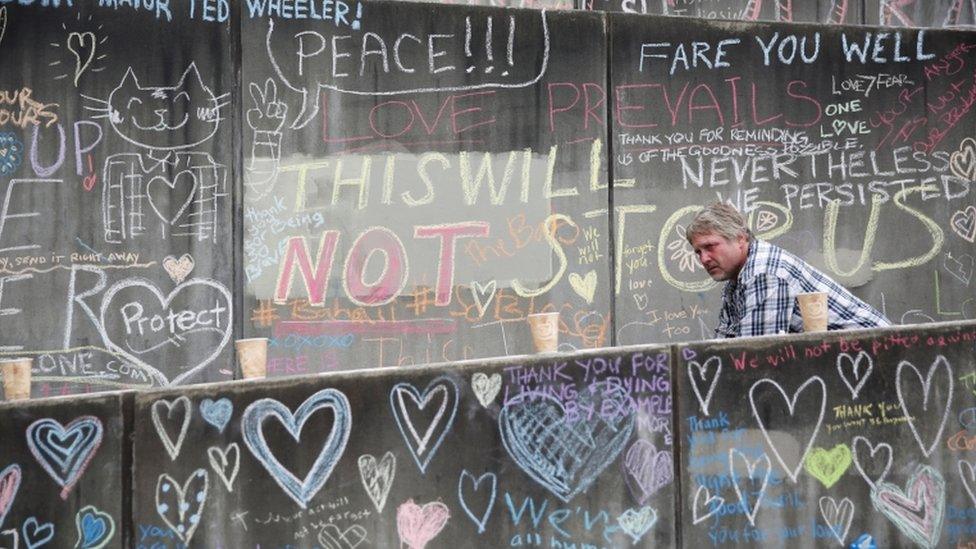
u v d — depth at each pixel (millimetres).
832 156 10445
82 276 8750
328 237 9305
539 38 9773
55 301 8695
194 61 9016
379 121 9430
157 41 8945
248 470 6176
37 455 5898
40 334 8656
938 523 7031
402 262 9461
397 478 6367
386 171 9438
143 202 8898
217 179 9055
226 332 9055
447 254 9562
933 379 7031
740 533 6773
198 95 9023
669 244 10070
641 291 10008
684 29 10117
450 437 6453
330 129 9328
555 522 6586
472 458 6480
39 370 8648
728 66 10219
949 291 10656
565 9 9883
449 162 9578
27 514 5879
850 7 10852
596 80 9906
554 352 6711
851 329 7098
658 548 6711
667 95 10094
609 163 9953
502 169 9695
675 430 6738
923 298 10602
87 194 8789
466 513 6465
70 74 8773
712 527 6750
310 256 9266
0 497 5836
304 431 6246
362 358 9359
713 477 6762
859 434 6926
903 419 6984
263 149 9164
